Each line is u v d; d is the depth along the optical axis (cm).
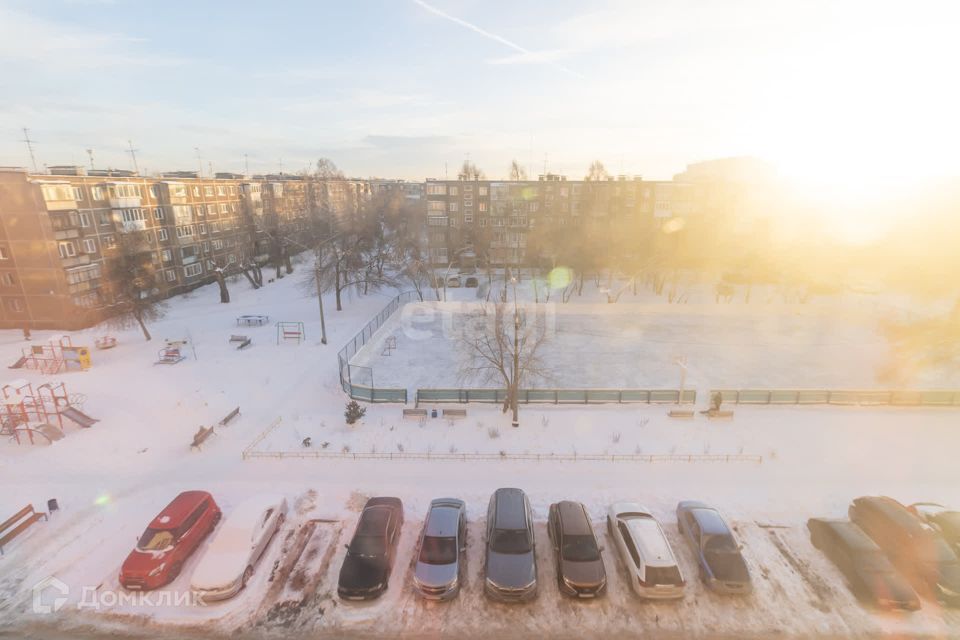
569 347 3803
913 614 1343
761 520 1728
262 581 1459
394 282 5469
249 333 4047
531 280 6169
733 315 4753
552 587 1444
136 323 4250
